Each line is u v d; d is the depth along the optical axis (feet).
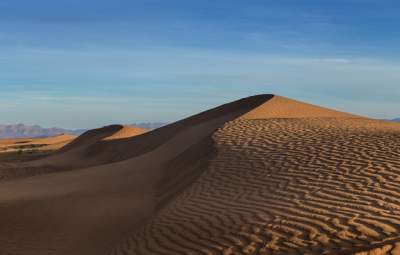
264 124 71.31
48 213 48.21
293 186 37.42
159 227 34.14
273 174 42.14
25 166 122.31
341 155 44.83
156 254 29.01
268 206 33.53
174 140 106.01
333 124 69.00
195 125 127.85
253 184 40.40
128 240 33.94
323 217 29.40
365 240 25.09
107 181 67.67
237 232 29.58
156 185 59.31
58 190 63.41
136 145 138.92
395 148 45.14
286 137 58.29
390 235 25.29
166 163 76.38
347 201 31.91
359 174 37.88
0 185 74.33
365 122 75.05
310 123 70.79
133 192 56.34
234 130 67.72
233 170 46.42
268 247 26.32
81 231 40.37
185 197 41.14
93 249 34.55
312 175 39.58
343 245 24.84
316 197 33.71
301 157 46.26
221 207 35.68
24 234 40.47
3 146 299.99
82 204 51.26
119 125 220.02
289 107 132.16
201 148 65.31
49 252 34.86
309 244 25.73
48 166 125.39
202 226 32.19
